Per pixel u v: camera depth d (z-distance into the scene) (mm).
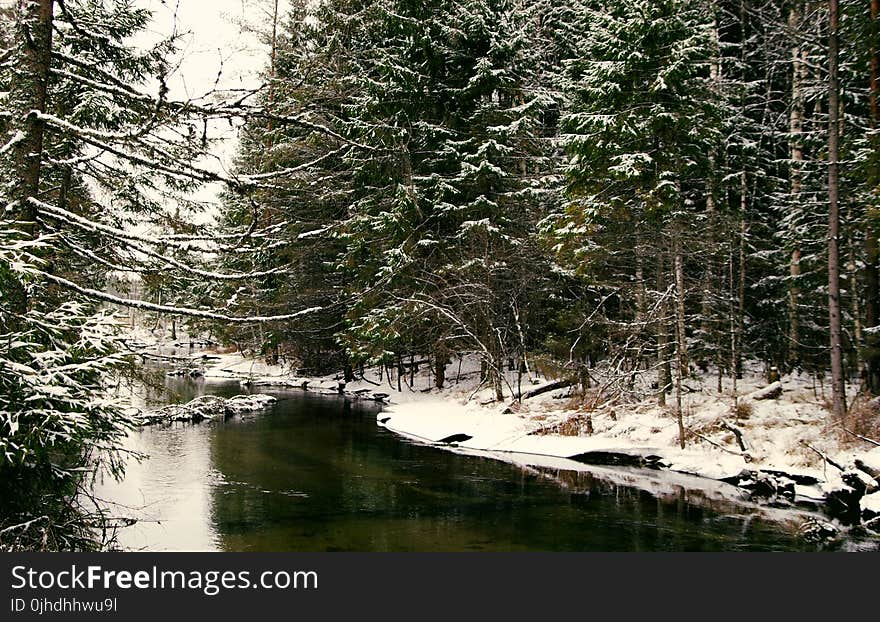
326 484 13266
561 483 13852
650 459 15789
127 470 13680
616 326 19859
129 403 6312
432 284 23516
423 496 12477
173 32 5477
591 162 18406
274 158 15672
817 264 18062
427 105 23938
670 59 16672
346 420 22953
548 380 23953
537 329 24516
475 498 12414
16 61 6582
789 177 22891
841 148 15883
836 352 14484
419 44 22703
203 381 35031
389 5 20547
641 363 22094
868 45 15203
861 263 17172
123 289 8531
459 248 23734
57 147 8672
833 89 14938
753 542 9672
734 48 25469
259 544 9242
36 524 6523
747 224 21453
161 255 6652
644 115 17438
